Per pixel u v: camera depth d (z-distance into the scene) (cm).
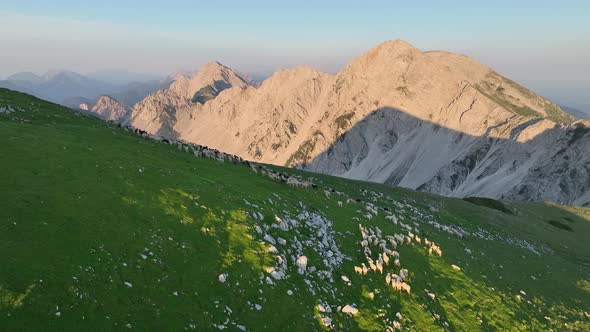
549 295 3806
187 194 2992
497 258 4541
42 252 1847
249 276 2342
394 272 3116
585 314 3603
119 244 2131
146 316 1773
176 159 4131
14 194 2223
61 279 1736
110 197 2550
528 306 3344
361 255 3253
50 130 3716
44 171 2625
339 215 3997
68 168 2781
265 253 2625
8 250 1772
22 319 1491
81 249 1972
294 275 2573
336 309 2425
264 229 2942
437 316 2734
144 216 2489
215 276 2223
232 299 2119
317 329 2180
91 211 2319
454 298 3067
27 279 1656
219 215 2858
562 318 3350
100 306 1709
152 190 2852
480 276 3616
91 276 1831
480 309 3030
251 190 3688
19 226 1958
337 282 2728
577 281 4572
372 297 2680
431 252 3769
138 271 2003
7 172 2464
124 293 1836
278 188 4203
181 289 2027
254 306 2145
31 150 2912
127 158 3428
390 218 4494
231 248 2538
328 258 3000
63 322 1559
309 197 4278
